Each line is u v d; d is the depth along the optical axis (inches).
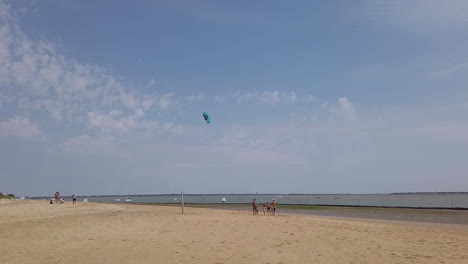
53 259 566.3
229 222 1135.0
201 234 847.7
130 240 747.4
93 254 606.2
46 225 974.4
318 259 596.7
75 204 2174.0
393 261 587.2
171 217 1284.4
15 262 543.2
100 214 1366.9
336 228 1030.4
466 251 682.2
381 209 2447.1
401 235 909.8
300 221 1237.1
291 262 573.0
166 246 685.3
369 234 912.3
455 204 3791.8
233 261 572.1
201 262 561.6
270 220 1250.6
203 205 3398.1
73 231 867.4
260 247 691.4
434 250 689.0
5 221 1056.8
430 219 1585.9
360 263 572.1
